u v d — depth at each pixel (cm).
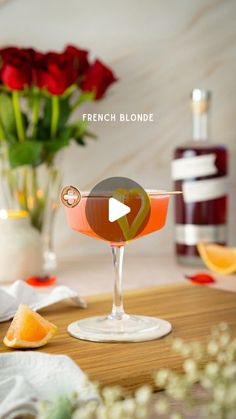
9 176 170
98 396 71
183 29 205
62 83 159
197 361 90
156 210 106
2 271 154
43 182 179
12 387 78
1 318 117
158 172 206
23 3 184
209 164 176
